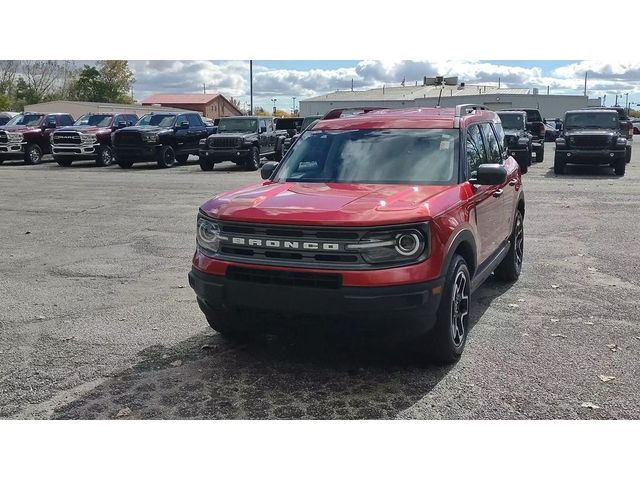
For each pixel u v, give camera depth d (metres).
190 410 4.23
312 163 5.82
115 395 4.48
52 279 7.82
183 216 12.57
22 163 28.66
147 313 6.39
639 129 67.44
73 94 85.94
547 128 44.19
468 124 6.00
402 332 4.43
